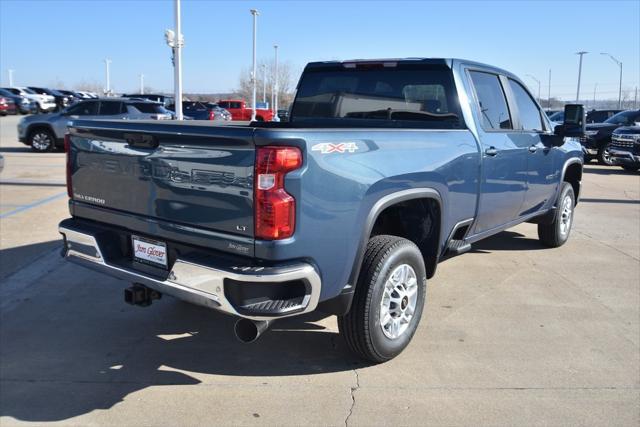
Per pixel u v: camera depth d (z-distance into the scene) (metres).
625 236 7.98
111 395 3.55
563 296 5.41
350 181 3.32
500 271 6.20
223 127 3.18
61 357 4.05
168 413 3.35
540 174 6.05
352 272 3.51
